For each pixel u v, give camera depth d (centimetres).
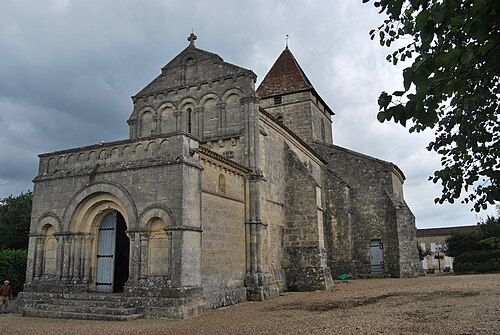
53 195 1916
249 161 2220
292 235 2622
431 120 382
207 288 1745
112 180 1791
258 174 2208
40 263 1891
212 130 2372
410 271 3241
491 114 604
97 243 1898
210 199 1855
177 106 2497
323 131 4084
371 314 1389
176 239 1598
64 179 1903
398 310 1444
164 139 1742
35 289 1850
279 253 2522
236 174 2134
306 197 2638
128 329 1307
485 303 1473
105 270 1858
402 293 1994
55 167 1964
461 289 2008
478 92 560
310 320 1328
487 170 665
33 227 1930
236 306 1834
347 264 3288
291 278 2545
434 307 1465
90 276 1855
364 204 3497
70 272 1809
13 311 1827
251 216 2159
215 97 2400
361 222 3472
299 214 2631
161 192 1673
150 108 2577
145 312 1547
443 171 699
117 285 1891
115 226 1880
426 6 484
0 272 2617
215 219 1880
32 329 1351
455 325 1105
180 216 1614
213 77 2439
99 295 1698
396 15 439
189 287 1586
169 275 1587
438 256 5075
